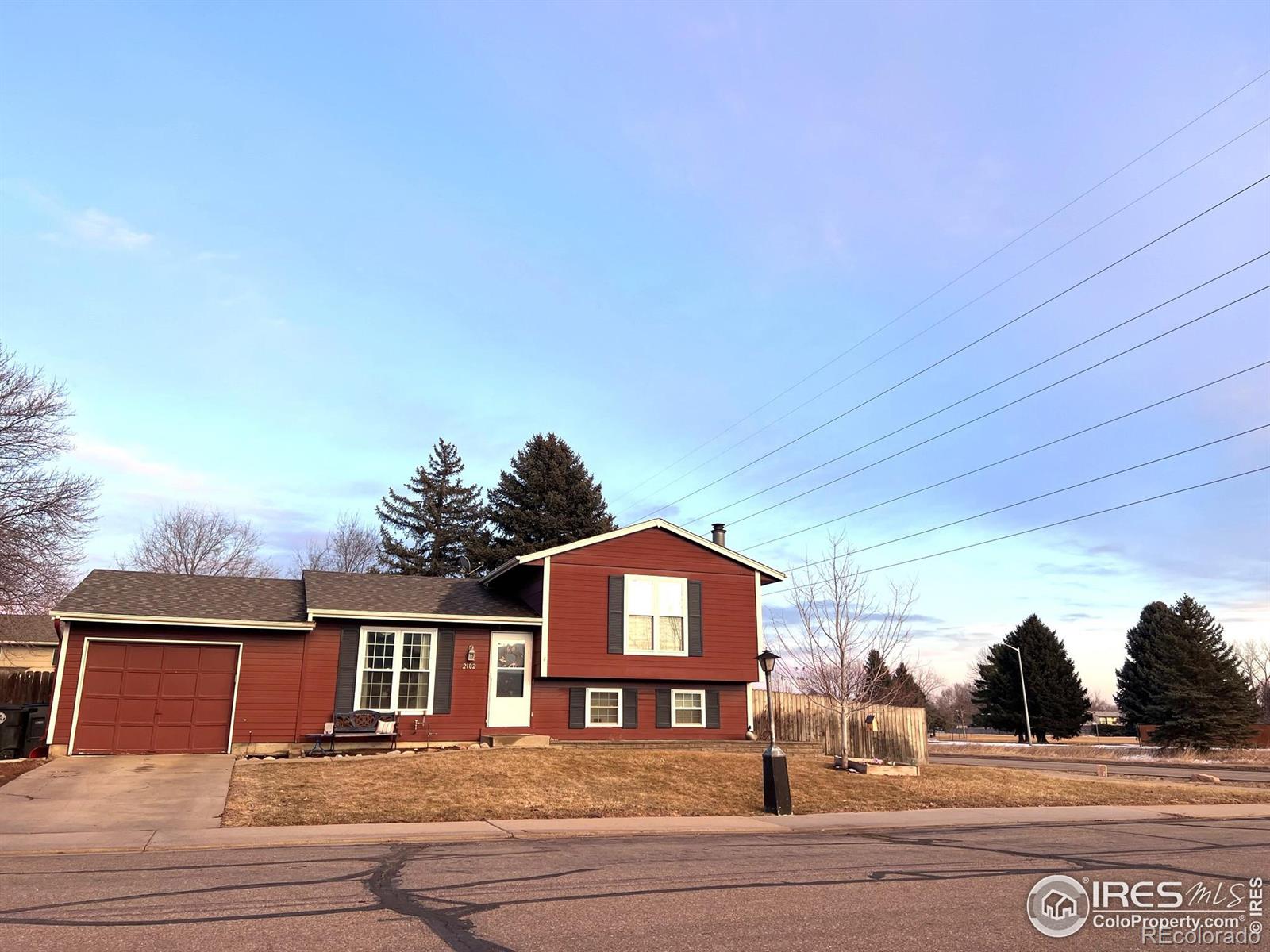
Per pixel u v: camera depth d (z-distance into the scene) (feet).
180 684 64.95
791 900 25.66
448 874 29.09
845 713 70.33
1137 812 55.11
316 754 64.69
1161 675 155.43
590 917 23.07
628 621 77.71
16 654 108.88
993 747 173.47
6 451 83.10
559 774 55.11
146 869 29.63
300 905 24.09
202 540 172.76
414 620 71.10
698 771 59.82
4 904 23.98
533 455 165.78
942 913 24.32
